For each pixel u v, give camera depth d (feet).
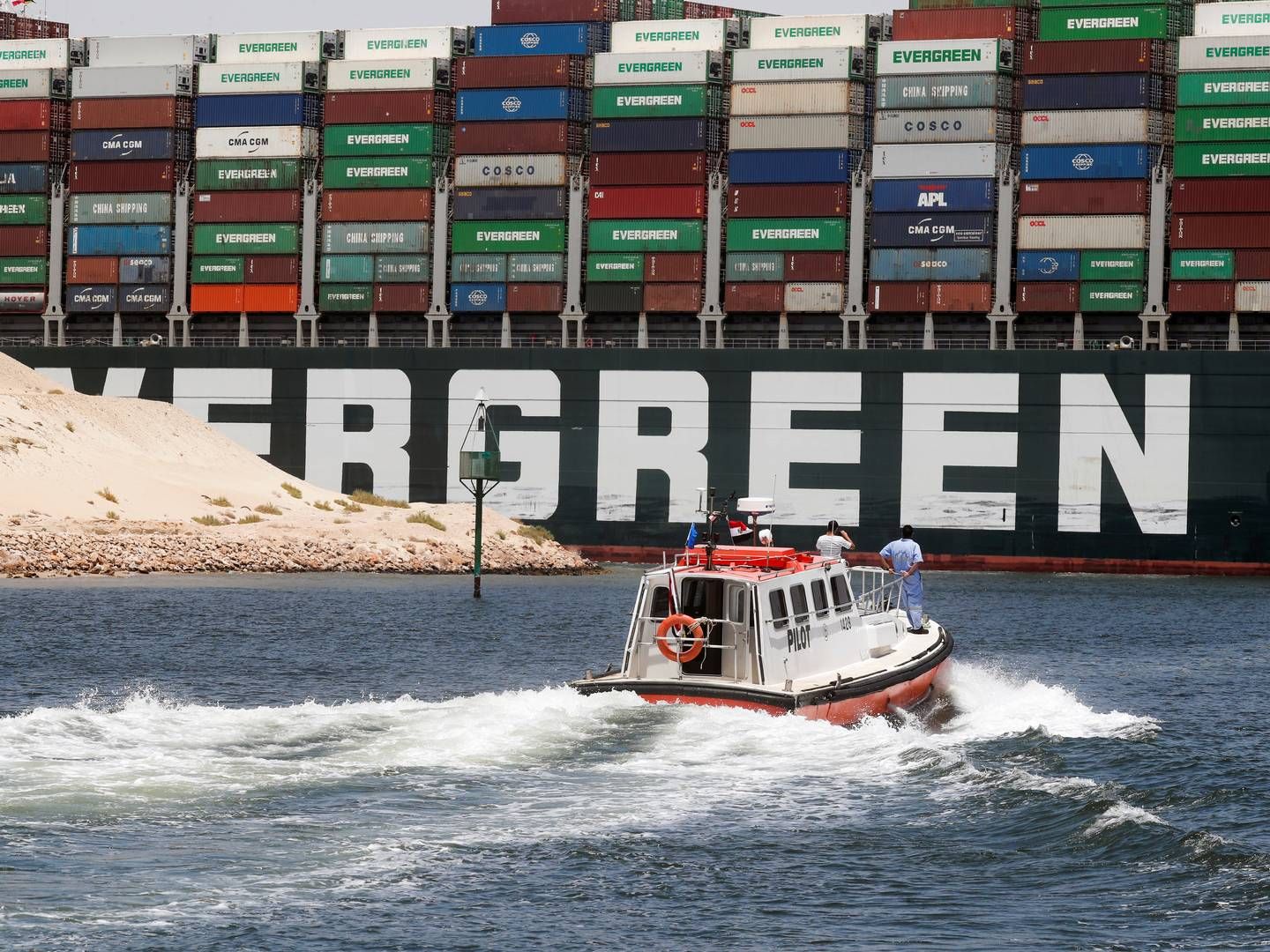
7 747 297.53
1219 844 254.88
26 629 549.95
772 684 337.11
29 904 217.97
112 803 265.34
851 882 240.53
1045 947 214.69
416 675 467.52
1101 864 249.96
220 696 418.31
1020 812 276.21
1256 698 455.22
